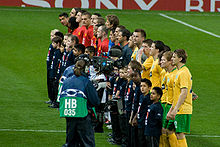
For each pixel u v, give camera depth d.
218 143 31.66
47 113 39.28
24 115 38.22
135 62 28.03
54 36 44.38
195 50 71.50
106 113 36.34
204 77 56.22
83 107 25.48
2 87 49.00
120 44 37.00
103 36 37.88
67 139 26.34
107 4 101.81
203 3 105.12
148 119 25.89
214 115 40.69
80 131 25.62
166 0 104.56
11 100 43.78
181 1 104.88
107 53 34.19
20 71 57.06
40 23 84.75
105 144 30.69
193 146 30.72
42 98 45.47
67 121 25.91
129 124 28.75
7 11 92.75
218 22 94.06
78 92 25.55
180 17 97.12
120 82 30.95
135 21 90.50
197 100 46.19
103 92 32.47
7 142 30.33
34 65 60.25
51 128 34.41
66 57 38.91
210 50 71.75
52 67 42.00
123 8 102.62
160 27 86.88
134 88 28.36
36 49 68.50
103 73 32.38
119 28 35.31
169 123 26.42
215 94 48.75
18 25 82.50
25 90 48.44
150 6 104.00
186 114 26.09
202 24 91.56
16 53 65.94
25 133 32.75
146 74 29.84
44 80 53.69
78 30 43.25
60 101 25.89
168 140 27.34
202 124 37.41
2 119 36.62
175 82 26.17
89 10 98.25
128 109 28.91
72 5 100.62
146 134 25.94
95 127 33.69
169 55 26.53
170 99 27.19
